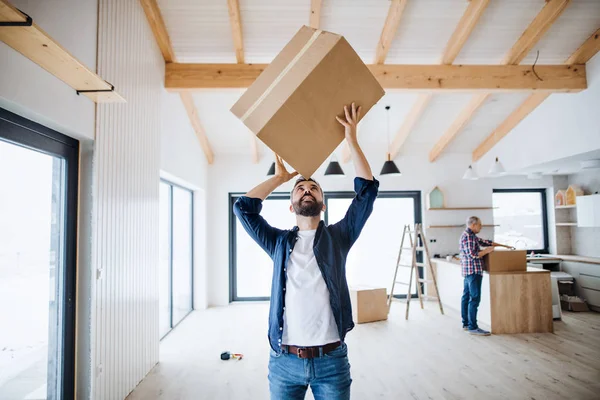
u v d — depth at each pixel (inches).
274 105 49.0
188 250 235.5
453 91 179.8
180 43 167.6
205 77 168.9
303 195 59.6
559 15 155.0
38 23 75.4
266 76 51.3
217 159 254.1
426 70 176.6
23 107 70.9
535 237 274.5
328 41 49.7
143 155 135.5
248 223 63.0
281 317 56.9
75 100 89.1
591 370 133.9
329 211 258.7
